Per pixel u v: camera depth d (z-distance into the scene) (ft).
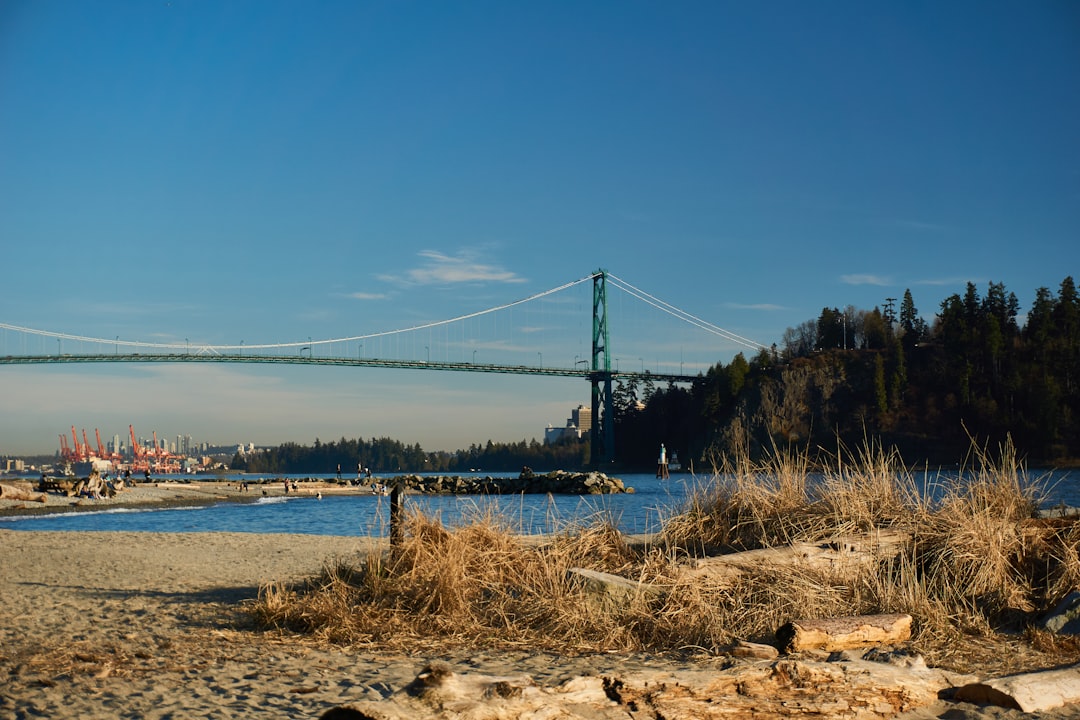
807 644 19.63
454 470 496.23
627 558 29.86
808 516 30.83
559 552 28.68
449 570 25.99
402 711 13.29
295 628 24.64
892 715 16.01
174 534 57.98
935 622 22.67
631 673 16.25
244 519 106.93
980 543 26.91
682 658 20.57
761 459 35.22
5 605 29.12
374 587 27.02
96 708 16.31
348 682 18.49
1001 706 16.34
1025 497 31.91
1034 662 19.90
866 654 18.49
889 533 28.73
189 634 23.91
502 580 27.45
